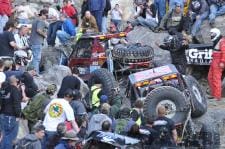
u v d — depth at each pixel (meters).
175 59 36.91
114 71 36.31
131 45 36.50
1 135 24.59
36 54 36.88
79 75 36.75
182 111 30.25
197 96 32.69
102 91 32.59
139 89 31.81
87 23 40.94
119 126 27.39
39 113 28.08
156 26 43.09
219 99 36.78
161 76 31.92
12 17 39.78
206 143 28.56
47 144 25.31
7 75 29.38
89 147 23.81
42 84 34.09
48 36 41.12
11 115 26.84
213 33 37.06
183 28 41.03
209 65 38.84
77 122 27.55
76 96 28.47
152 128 26.73
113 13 47.44
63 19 41.72
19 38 35.88
